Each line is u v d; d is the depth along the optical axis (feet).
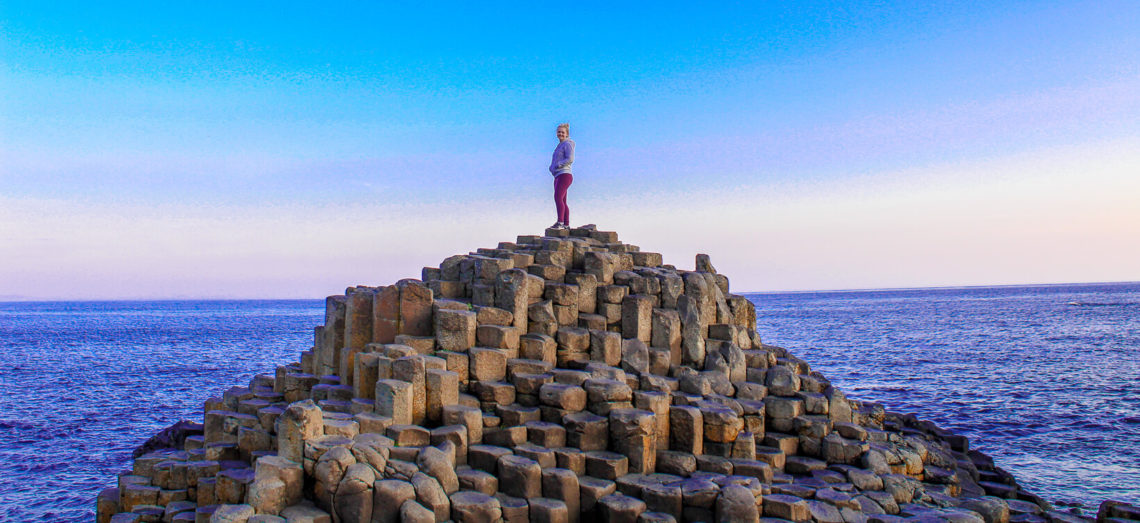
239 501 64.59
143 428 138.92
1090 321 428.15
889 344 301.43
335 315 86.89
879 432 79.46
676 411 70.79
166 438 92.63
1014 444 117.91
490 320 78.02
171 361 266.77
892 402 156.25
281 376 90.17
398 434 62.23
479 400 71.41
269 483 55.42
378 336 78.18
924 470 76.59
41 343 359.25
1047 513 70.13
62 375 219.82
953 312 590.14
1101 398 157.99
